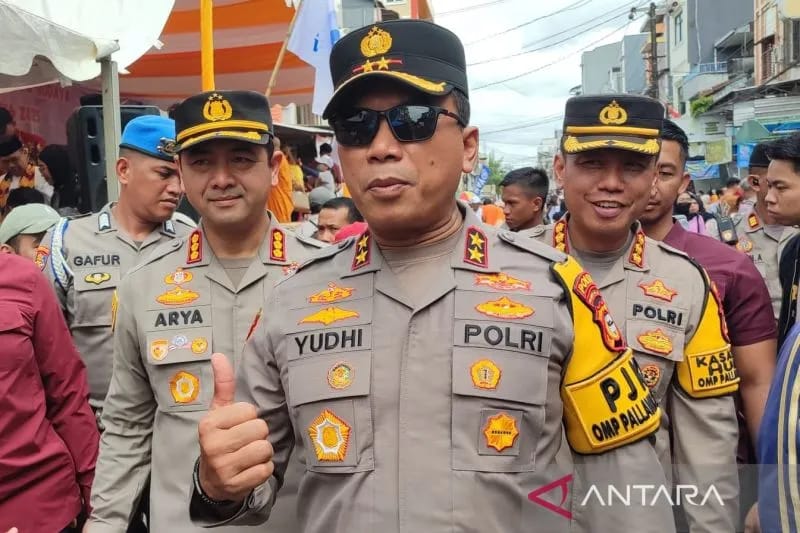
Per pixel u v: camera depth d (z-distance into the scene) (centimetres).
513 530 145
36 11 550
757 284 276
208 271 259
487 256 160
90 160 520
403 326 152
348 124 152
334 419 149
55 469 249
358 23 2200
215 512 147
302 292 164
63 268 345
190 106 252
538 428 147
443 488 143
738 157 2397
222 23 799
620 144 234
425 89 146
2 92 633
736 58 3103
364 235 166
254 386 163
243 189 254
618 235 244
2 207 597
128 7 616
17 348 238
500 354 147
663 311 234
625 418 153
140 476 254
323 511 150
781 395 139
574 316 157
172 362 246
